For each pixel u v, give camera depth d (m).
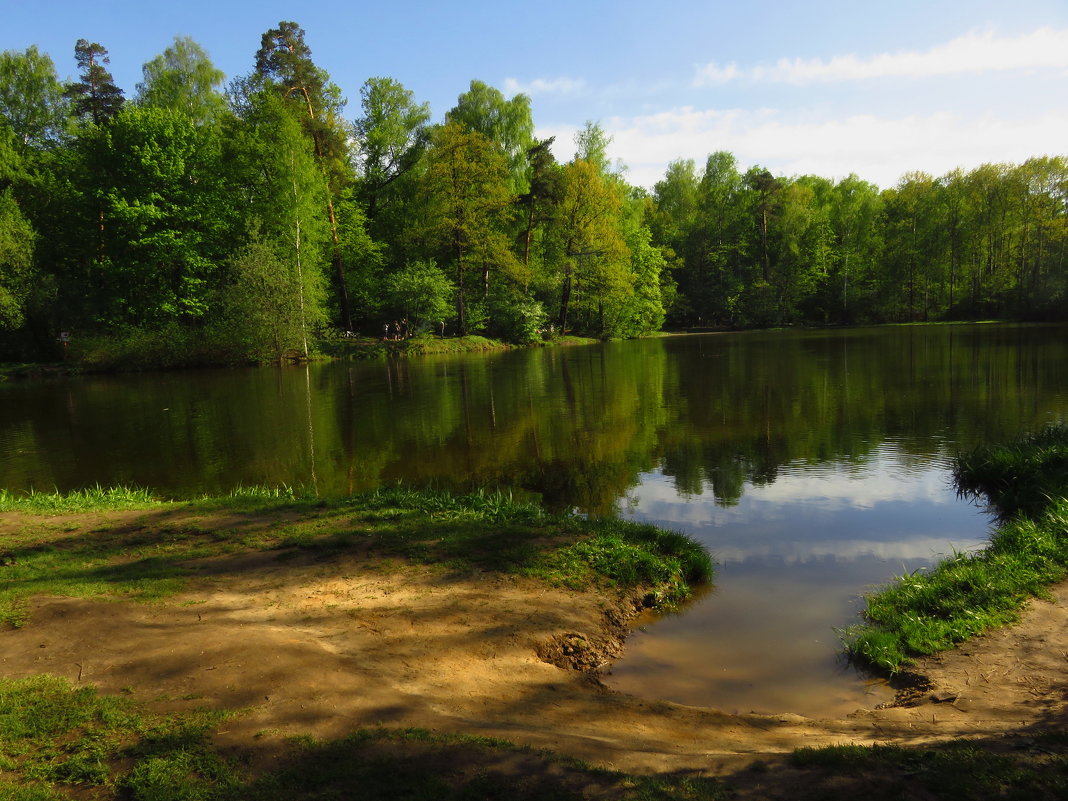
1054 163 51.59
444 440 13.48
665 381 22.05
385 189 46.53
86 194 34.19
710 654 4.84
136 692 3.57
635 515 8.45
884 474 10.12
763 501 8.95
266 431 15.03
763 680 4.44
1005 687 3.94
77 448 13.87
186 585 5.50
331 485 10.30
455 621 4.90
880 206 63.66
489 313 43.44
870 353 29.16
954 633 4.71
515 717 3.53
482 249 40.88
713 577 6.45
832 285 62.56
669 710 3.85
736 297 61.69
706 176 68.25
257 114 34.84
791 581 6.30
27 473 11.80
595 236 46.31
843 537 7.52
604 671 4.55
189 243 34.78
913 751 3.02
